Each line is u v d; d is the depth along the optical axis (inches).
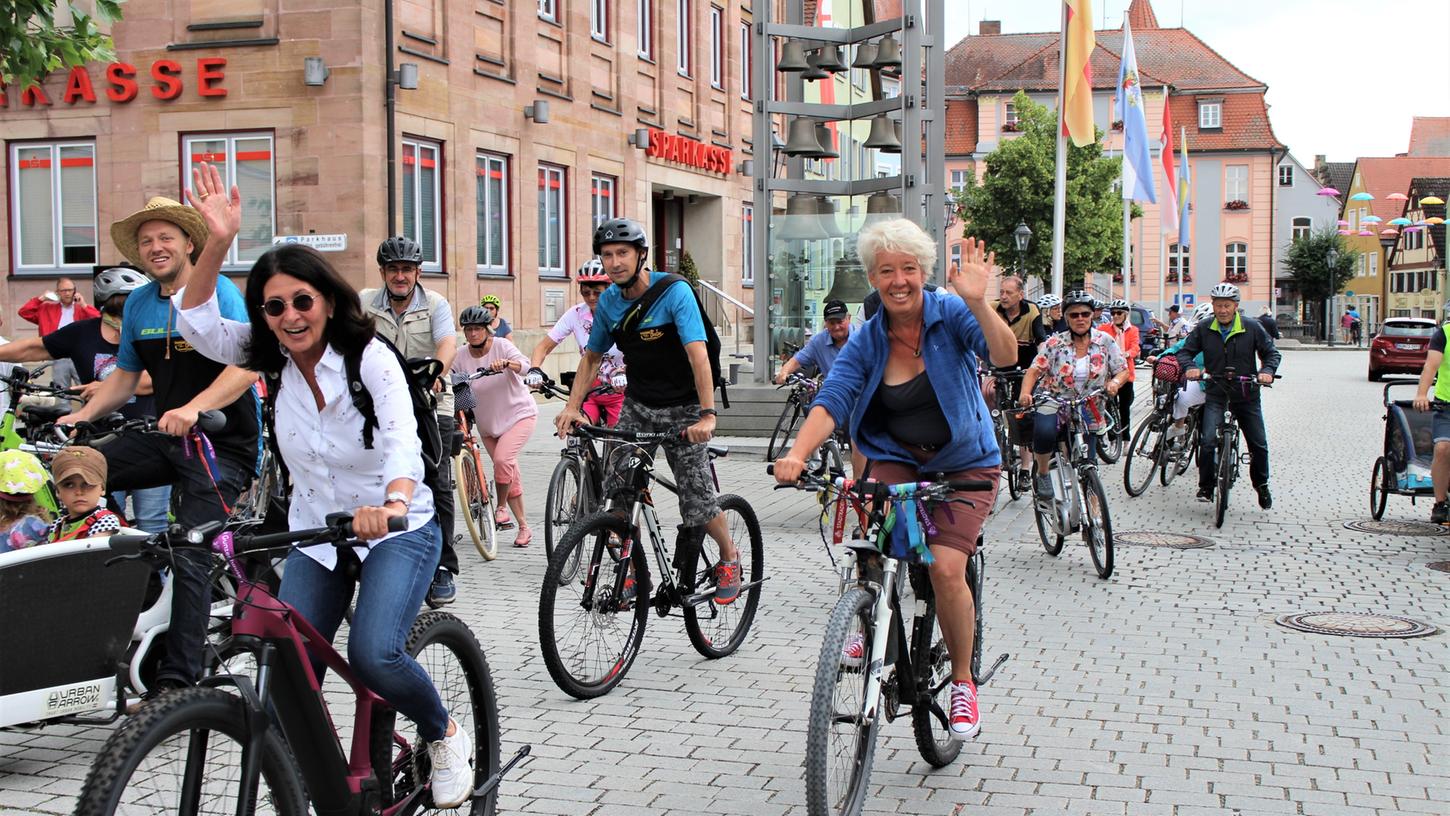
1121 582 349.7
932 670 194.5
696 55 1241.4
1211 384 470.6
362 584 150.2
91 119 811.4
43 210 825.5
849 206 689.6
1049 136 2130.9
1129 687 247.3
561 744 213.3
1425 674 257.1
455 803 157.9
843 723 167.8
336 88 781.9
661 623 300.0
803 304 690.8
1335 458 673.0
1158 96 3063.5
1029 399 381.7
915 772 200.1
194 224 220.7
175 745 122.4
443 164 871.1
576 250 1035.3
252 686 130.1
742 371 949.8
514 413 397.7
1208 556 389.7
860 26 660.7
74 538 216.2
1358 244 3986.2
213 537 132.3
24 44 376.8
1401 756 207.8
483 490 375.2
